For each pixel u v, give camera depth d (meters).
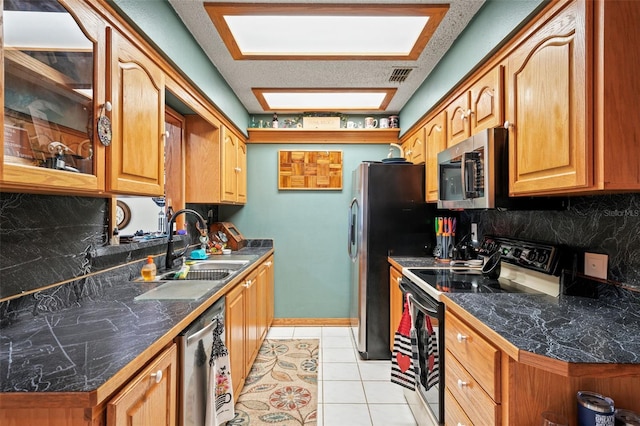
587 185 1.08
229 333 1.84
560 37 1.19
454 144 2.18
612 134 1.04
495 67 1.65
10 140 0.87
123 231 1.84
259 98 3.11
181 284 1.76
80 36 1.08
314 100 3.22
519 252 1.78
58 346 0.95
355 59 2.30
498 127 1.61
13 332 1.06
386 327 2.82
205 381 1.41
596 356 0.88
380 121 3.55
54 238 1.33
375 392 2.29
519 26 1.40
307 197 3.67
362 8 1.72
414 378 1.85
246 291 2.29
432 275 2.00
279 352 2.93
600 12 1.04
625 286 1.29
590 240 1.45
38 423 0.75
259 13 1.75
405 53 2.25
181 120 2.53
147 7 1.43
